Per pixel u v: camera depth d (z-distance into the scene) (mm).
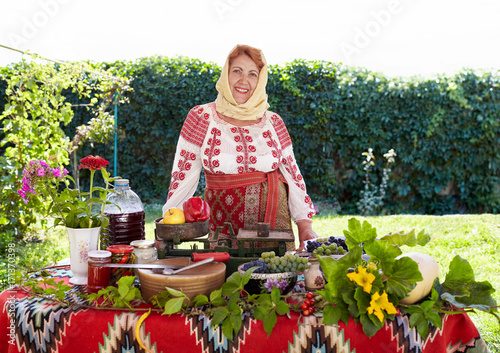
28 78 5156
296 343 1246
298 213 2277
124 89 7027
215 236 1724
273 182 2209
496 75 7598
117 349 1272
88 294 1419
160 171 8273
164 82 8008
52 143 5410
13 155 5102
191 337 1256
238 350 1250
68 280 1594
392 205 8227
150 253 1554
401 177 8125
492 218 6062
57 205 1555
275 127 2348
